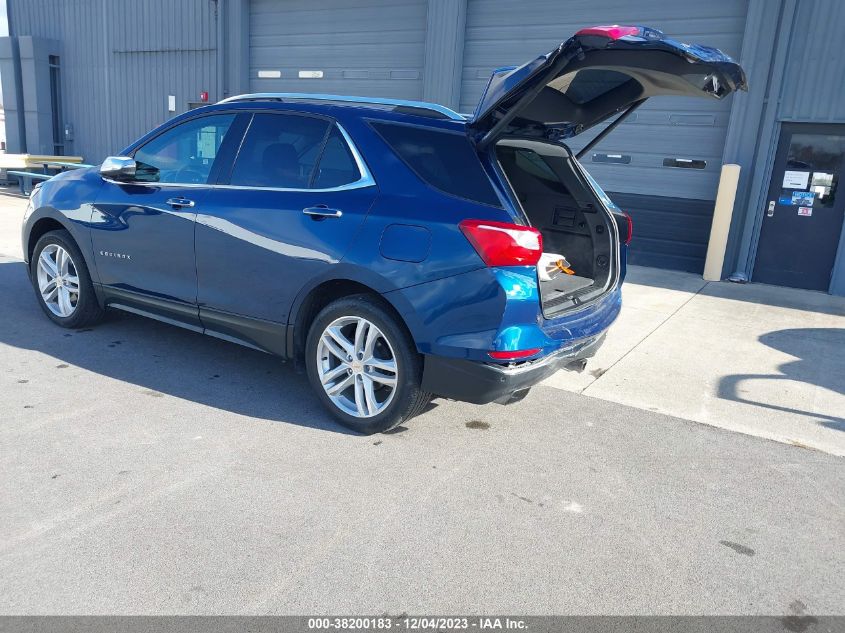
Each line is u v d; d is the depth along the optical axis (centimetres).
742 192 895
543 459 363
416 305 335
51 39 1531
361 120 374
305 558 264
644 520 309
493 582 257
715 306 753
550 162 440
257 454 345
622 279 443
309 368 385
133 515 285
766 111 866
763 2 845
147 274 446
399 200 346
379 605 241
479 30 1052
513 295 318
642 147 972
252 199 394
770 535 304
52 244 504
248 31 1280
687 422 428
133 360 464
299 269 371
